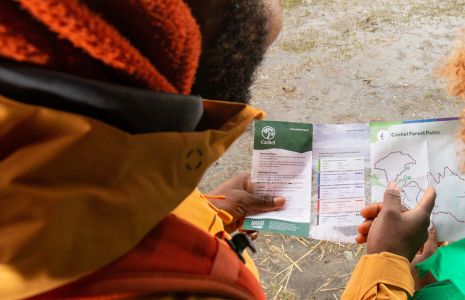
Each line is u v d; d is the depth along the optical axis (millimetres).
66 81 419
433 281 1246
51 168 427
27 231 427
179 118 492
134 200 470
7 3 403
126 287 481
